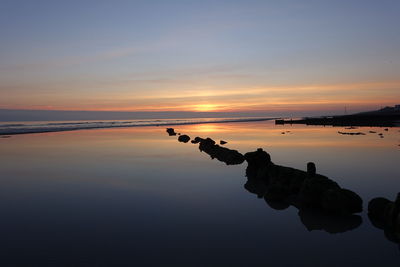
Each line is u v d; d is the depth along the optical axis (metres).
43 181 17.97
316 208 12.88
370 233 10.28
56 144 38.56
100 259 8.38
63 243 9.44
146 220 11.52
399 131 55.56
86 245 9.28
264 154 19.94
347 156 26.50
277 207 13.30
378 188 15.62
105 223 11.18
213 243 9.46
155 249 9.02
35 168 22.03
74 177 19.05
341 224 11.16
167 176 19.50
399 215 10.09
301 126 84.56
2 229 10.56
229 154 25.66
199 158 27.19
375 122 85.44
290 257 8.50
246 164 24.20
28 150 32.47
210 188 16.59
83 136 51.66
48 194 15.18
